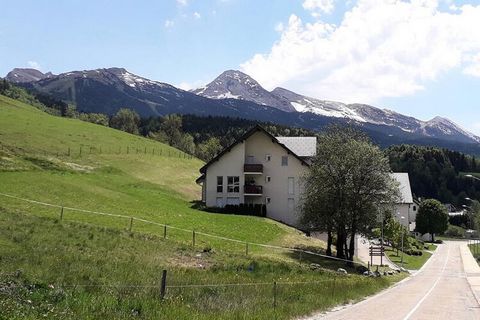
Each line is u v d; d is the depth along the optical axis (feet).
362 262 212.84
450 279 181.47
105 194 193.06
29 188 170.50
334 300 82.48
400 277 186.80
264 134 260.83
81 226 119.24
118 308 46.37
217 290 66.95
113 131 400.06
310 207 186.09
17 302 41.78
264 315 55.36
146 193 232.32
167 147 410.31
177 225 160.66
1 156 219.61
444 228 473.26
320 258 167.63
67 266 74.54
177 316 46.37
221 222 189.26
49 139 300.40
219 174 258.98
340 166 179.63
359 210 179.01
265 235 183.11
